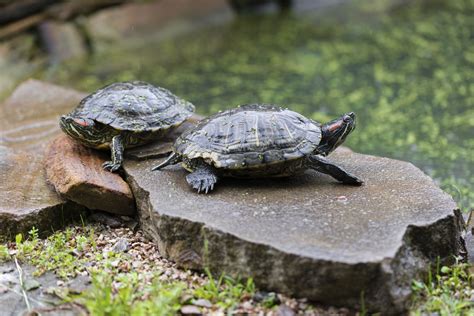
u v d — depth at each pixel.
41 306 1.53
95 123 1.70
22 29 2.69
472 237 1.64
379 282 1.48
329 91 2.47
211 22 3.42
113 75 2.69
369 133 2.21
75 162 1.71
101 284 1.54
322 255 1.49
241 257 1.53
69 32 2.89
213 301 1.52
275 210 1.58
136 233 1.69
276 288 1.52
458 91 2.41
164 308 1.48
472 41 2.94
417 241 1.55
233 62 2.86
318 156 1.63
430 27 3.18
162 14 3.28
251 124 1.61
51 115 1.99
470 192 1.90
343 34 3.19
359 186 1.64
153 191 1.63
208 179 1.62
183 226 1.57
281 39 3.16
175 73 2.72
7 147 1.84
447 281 1.55
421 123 2.24
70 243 1.66
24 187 1.72
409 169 1.69
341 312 1.50
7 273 1.59
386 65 2.71
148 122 1.72
